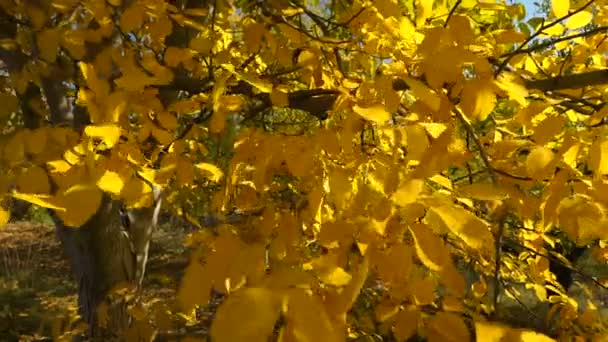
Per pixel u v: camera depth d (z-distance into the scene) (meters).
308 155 0.95
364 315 1.67
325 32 1.62
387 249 0.81
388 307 0.98
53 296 8.82
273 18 1.40
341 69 1.44
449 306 0.96
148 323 1.46
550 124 0.93
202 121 1.47
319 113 1.44
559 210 0.83
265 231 0.97
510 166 1.11
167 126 1.07
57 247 14.12
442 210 0.68
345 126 0.90
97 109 0.94
